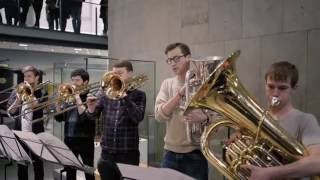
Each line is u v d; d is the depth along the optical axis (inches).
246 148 59.0
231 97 60.2
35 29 287.4
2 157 131.3
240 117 59.7
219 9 177.2
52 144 95.0
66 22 304.7
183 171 95.1
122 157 111.1
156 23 217.6
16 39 289.7
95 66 209.0
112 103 113.5
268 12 155.9
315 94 140.3
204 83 61.1
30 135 100.8
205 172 94.8
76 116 135.7
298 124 60.8
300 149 55.4
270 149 57.9
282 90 61.8
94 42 319.3
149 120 208.7
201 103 64.0
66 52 353.1
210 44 182.1
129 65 109.0
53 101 137.9
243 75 166.2
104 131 114.9
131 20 241.0
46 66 358.0
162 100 97.4
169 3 207.5
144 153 204.8
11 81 248.8
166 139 98.0
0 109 191.0
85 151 138.3
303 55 143.8
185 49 93.2
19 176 157.1
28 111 142.9
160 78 212.2
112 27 263.9
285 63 63.8
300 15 144.6
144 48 227.9
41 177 154.2
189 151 93.6
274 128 55.9
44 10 295.7
